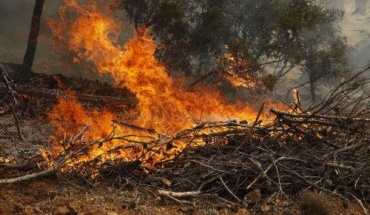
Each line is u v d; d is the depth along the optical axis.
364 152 6.73
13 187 5.28
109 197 5.23
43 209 4.70
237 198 5.45
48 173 5.61
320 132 6.86
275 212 5.28
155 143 6.48
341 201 5.75
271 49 21.41
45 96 10.56
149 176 5.91
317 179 6.12
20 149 7.19
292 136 6.86
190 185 5.78
